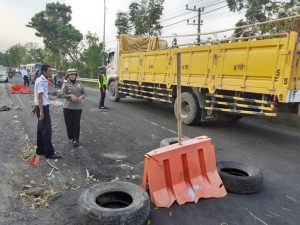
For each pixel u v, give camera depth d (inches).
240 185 196.5
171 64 444.8
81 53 1806.1
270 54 308.2
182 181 186.5
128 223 146.3
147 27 1192.8
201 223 163.0
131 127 393.1
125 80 597.9
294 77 300.5
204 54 385.4
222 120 436.5
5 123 386.9
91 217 146.5
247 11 819.4
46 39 2453.2
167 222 162.7
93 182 211.5
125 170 235.8
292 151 306.5
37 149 258.7
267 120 470.0
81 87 297.1
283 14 618.2
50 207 175.2
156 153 178.1
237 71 343.9
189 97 415.5
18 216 164.2
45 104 246.2
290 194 203.6
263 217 171.8
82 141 313.6
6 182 204.5
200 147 195.3
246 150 305.9
